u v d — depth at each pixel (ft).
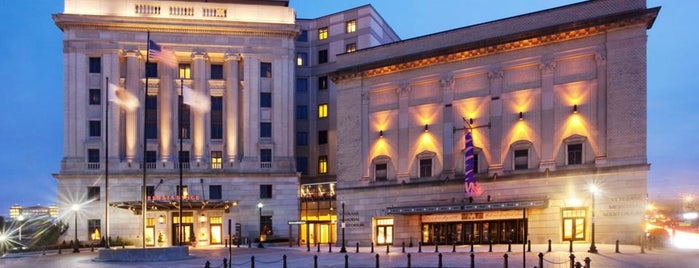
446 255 124.88
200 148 226.38
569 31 152.97
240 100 233.55
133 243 215.51
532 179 156.35
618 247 122.11
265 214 227.20
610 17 146.51
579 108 152.15
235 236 213.46
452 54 171.42
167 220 221.46
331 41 267.39
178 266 111.86
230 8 232.53
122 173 218.18
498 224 160.56
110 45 221.66
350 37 263.08
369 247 177.17
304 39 272.10
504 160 162.30
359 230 186.19
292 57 237.45
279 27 233.35
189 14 229.45
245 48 232.12
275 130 232.53
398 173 180.24
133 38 223.30
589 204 147.33
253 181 227.81
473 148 164.86
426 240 172.55
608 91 147.95
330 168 259.60
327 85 265.54
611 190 145.18
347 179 191.11
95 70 222.69
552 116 155.84
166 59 143.23
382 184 182.19
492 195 162.50
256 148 229.66
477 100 167.84
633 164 142.41
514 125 161.38
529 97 159.63
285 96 234.58
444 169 171.01
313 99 267.80
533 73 159.74
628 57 145.89
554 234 151.33
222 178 225.56
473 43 166.91
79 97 219.82
